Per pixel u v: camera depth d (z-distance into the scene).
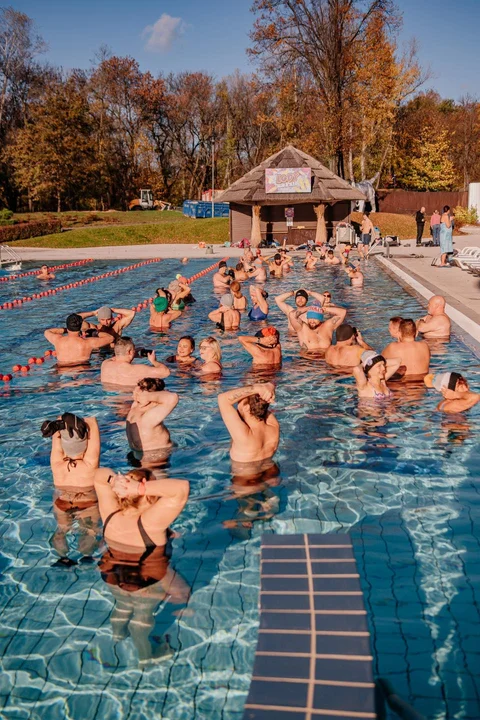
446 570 4.48
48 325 14.73
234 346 11.78
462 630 3.82
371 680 2.75
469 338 11.29
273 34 42.06
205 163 80.31
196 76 77.06
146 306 17.11
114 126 73.19
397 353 9.27
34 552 4.93
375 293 17.59
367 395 8.52
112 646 3.84
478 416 7.70
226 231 41.22
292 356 10.84
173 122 76.50
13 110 69.38
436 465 6.34
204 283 21.39
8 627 4.03
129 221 51.75
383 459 6.50
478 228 43.50
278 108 60.81
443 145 60.38
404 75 49.75
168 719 3.26
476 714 3.17
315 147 48.91
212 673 3.57
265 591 3.36
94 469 6.07
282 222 37.28
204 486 5.99
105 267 27.31
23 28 67.94
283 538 3.89
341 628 3.07
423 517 5.29
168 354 11.31
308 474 6.20
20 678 3.59
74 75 72.69
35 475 6.41
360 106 45.66
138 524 4.87
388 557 4.68
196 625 3.99
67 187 57.06
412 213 47.66
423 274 20.27
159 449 6.88
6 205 60.56
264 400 6.50
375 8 41.69
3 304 17.75
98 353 11.66
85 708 3.37
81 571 4.65
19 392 9.27
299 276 22.27
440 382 7.81
